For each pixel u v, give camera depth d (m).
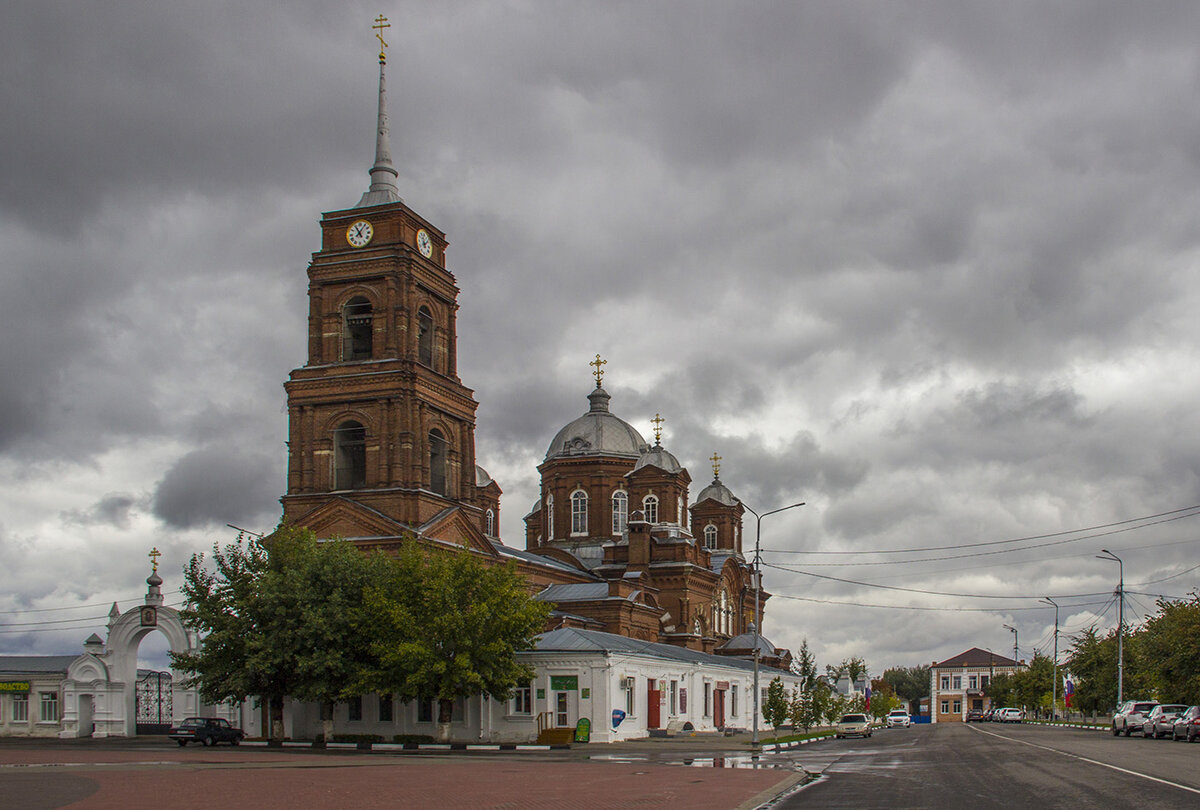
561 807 26.78
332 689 62.47
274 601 61.88
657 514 108.94
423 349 80.88
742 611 121.44
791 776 38.00
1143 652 93.69
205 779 34.69
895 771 40.53
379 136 81.81
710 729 89.12
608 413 117.38
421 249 79.88
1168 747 57.53
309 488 75.62
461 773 38.94
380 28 82.88
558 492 112.81
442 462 80.50
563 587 93.94
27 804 26.28
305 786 32.38
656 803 27.95
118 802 26.97
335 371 76.19
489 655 62.06
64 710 84.75
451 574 63.28
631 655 70.75
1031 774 37.09
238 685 61.22
